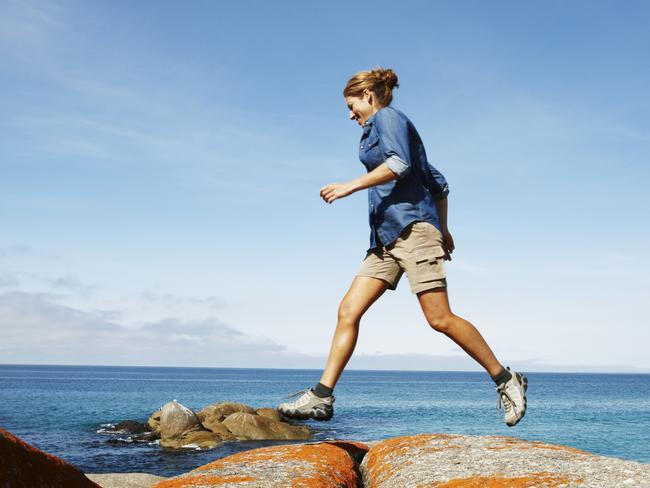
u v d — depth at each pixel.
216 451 17.94
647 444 24.19
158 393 64.88
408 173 3.21
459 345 3.38
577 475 2.47
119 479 4.92
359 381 158.50
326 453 3.56
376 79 3.43
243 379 152.88
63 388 75.88
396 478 3.01
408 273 3.32
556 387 116.12
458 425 31.20
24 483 1.58
